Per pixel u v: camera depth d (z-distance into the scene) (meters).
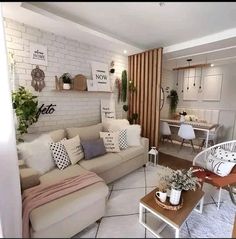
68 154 2.24
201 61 3.79
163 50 3.27
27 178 1.62
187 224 1.44
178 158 3.52
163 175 1.73
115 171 2.47
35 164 1.92
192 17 2.01
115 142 2.73
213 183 1.96
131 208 1.70
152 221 1.39
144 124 3.58
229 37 2.44
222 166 2.08
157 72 3.27
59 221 1.28
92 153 2.41
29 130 2.44
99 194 1.55
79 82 2.87
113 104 3.59
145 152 3.03
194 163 2.41
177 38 2.79
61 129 2.61
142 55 3.50
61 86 2.65
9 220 1.41
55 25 2.24
